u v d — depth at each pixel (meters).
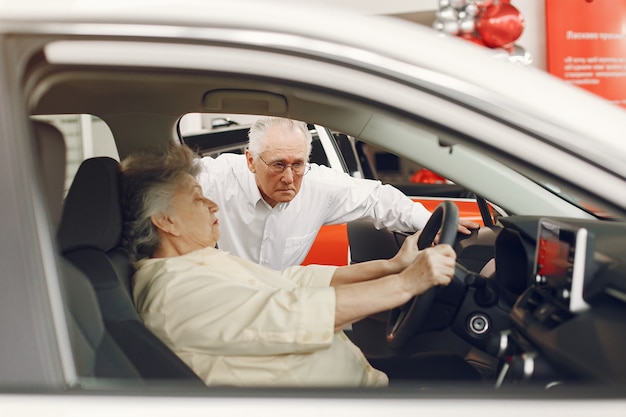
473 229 2.60
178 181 1.85
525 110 1.13
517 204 1.88
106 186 1.76
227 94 2.14
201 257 1.87
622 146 1.13
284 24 1.12
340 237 3.59
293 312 1.67
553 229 1.51
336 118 1.90
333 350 1.75
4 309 1.06
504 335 1.72
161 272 1.78
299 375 1.69
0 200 1.06
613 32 3.87
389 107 1.14
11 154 1.07
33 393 1.07
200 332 1.68
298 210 3.06
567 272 1.40
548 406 1.09
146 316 1.72
